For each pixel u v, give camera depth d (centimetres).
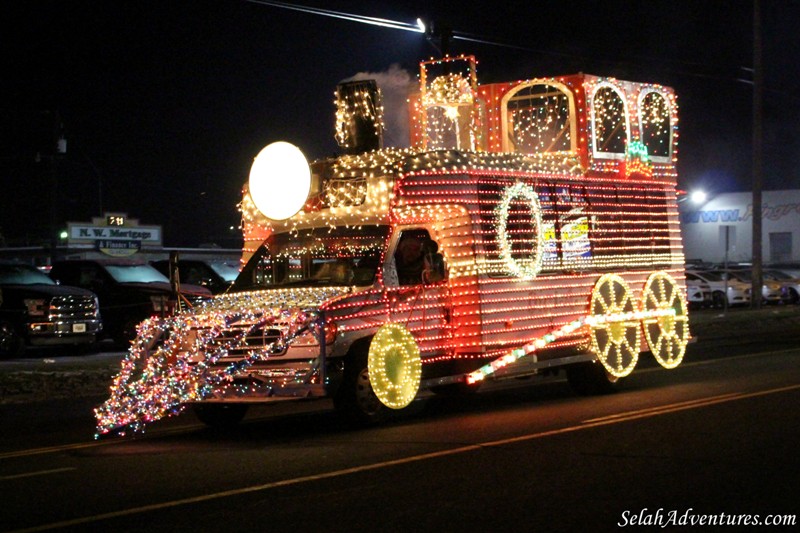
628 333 1470
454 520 711
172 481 877
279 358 1103
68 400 1608
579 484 814
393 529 691
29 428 1288
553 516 718
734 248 6150
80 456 1031
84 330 2244
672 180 1600
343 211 1241
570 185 1414
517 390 1545
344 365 1130
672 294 1570
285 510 753
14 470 955
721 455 912
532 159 1374
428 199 1221
